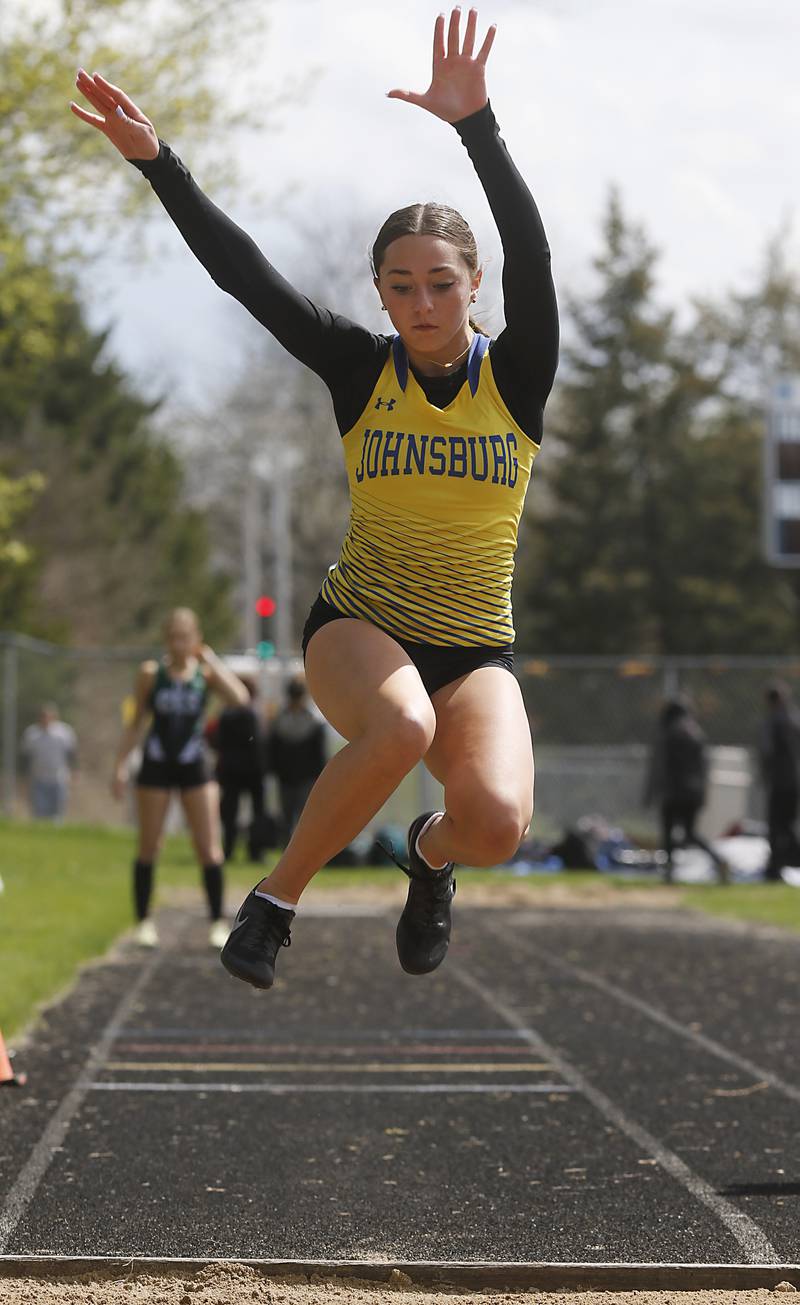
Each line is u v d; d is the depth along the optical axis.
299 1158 13.89
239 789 44.66
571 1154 14.13
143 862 28.22
